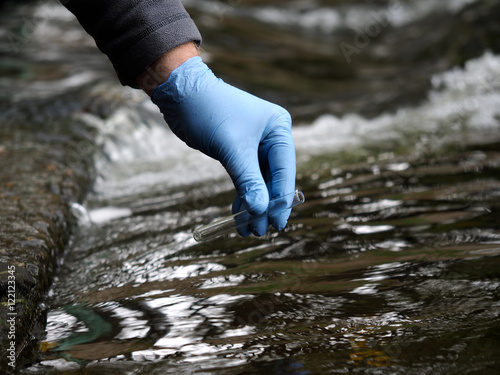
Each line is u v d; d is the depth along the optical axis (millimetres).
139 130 3197
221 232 1351
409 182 2186
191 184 2486
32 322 1241
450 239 1543
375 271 1385
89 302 1347
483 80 3969
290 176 1377
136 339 1141
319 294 1285
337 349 1044
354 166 2559
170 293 1356
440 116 3506
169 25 1378
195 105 1381
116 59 1414
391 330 1096
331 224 1770
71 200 2082
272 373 980
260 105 1412
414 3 8312
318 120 3637
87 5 1364
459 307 1162
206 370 1007
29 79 4215
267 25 7617
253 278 1408
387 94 4211
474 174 2197
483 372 926
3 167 2340
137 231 1888
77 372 1032
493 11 4832
